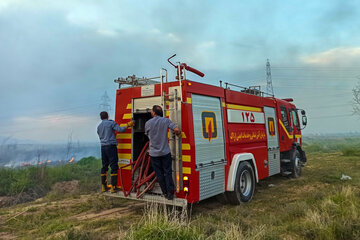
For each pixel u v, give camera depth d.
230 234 3.58
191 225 4.28
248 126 6.96
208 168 5.22
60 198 7.43
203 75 5.77
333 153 19.27
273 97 8.84
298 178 9.52
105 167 5.80
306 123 10.50
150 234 3.43
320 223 4.11
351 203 4.97
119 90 6.02
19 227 4.94
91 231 4.29
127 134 5.77
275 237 3.77
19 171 10.05
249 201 6.42
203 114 5.31
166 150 4.77
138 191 5.26
